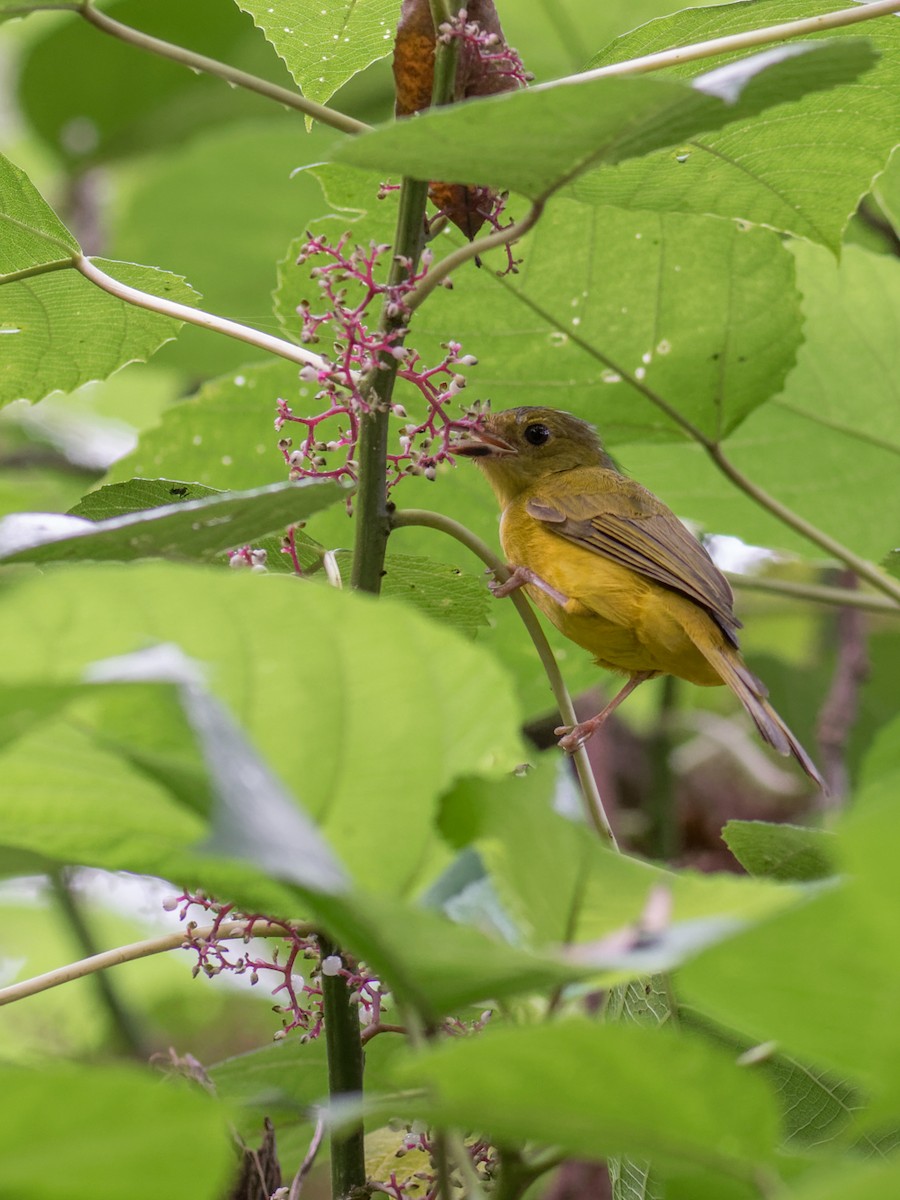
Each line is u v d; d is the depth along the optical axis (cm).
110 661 324
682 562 545
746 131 530
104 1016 561
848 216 532
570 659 548
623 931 385
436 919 337
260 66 570
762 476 546
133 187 562
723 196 532
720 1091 327
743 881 395
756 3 531
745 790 562
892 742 544
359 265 528
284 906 467
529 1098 333
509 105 501
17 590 328
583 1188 543
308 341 528
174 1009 562
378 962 359
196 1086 527
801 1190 288
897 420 545
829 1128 527
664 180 532
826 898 308
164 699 323
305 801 404
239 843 308
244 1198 504
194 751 364
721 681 546
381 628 365
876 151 531
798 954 323
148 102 571
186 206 563
